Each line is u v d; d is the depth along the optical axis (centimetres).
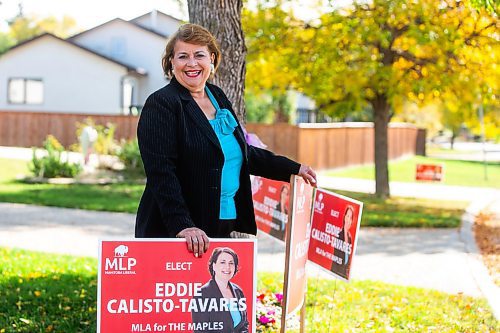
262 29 1744
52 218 1391
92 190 1864
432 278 948
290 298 464
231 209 407
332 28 1705
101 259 352
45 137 3281
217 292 361
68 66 3869
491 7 814
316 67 1753
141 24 4603
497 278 951
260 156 452
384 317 691
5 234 1200
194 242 355
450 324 670
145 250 355
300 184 452
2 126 3319
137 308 356
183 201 373
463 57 1744
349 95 1875
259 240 1216
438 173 2369
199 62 397
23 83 3919
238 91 673
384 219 1500
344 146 3164
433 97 1853
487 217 1694
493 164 4078
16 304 675
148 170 378
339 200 503
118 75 3850
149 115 384
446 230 1424
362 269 1004
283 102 4122
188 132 387
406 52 1794
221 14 661
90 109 3875
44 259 931
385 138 2028
